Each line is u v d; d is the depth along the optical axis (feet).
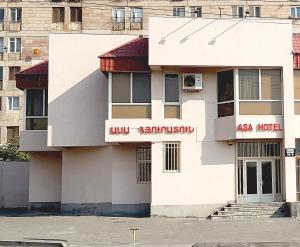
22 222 63.52
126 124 67.77
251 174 69.31
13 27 152.66
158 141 67.92
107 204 72.33
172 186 67.51
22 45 151.53
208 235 51.01
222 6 146.51
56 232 53.83
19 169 92.07
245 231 53.57
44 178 81.10
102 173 73.20
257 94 67.92
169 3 147.74
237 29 67.62
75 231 54.54
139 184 71.92
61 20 150.92
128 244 46.06
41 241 47.37
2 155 129.80
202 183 67.77
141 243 46.55
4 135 150.61
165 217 66.85
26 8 152.15
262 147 69.56
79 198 74.02
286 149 67.00
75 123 72.54
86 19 149.28
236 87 67.36
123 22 148.46
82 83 73.36
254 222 61.05
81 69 73.67
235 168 68.39
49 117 72.49
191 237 49.83
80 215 71.77
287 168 67.10
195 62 66.64
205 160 68.18
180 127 68.23
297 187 69.10
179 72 69.05
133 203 71.67
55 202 80.64
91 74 73.56
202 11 146.61
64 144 72.08
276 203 66.74
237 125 66.23
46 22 151.12
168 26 66.95
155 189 67.41
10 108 151.64
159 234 52.01
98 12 149.18
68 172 75.00
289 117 67.31
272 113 67.77
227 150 68.59
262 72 68.44
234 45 67.31
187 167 67.87
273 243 45.03
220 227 56.90
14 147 132.26
